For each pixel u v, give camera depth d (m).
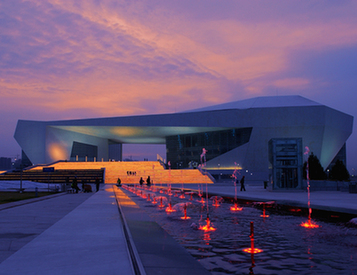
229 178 68.25
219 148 71.38
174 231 8.46
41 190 31.08
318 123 62.41
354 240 7.22
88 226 8.30
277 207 14.14
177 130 72.25
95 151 84.75
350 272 4.81
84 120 70.94
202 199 20.42
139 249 5.49
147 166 63.88
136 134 79.25
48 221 9.45
